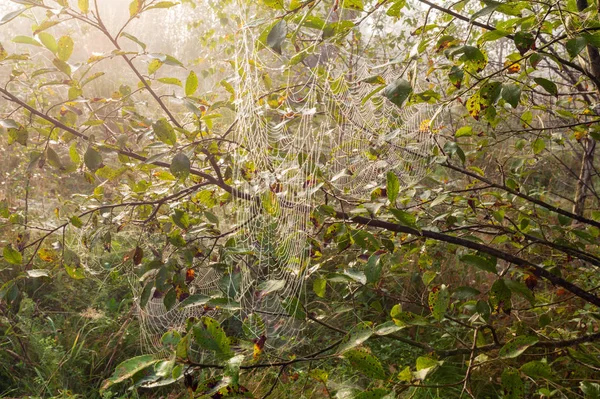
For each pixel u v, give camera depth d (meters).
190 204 2.44
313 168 2.09
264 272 2.50
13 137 1.98
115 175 2.21
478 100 1.81
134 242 3.94
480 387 3.12
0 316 3.47
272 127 2.30
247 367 1.81
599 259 2.47
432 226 2.75
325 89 2.44
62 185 5.12
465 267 3.99
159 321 3.35
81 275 2.32
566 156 5.98
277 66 4.45
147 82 2.16
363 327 1.74
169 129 1.92
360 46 4.72
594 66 2.43
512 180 2.86
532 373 1.66
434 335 3.66
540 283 3.97
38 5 1.74
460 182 4.25
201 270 2.68
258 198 2.07
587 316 3.02
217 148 2.07
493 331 2.12
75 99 1.99
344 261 3.20
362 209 2.09
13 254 2.20
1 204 2.22
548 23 1.90
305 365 3.34
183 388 3.18
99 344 3.64
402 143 3.38
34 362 3.46
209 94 2.87
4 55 1.86
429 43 1.86
